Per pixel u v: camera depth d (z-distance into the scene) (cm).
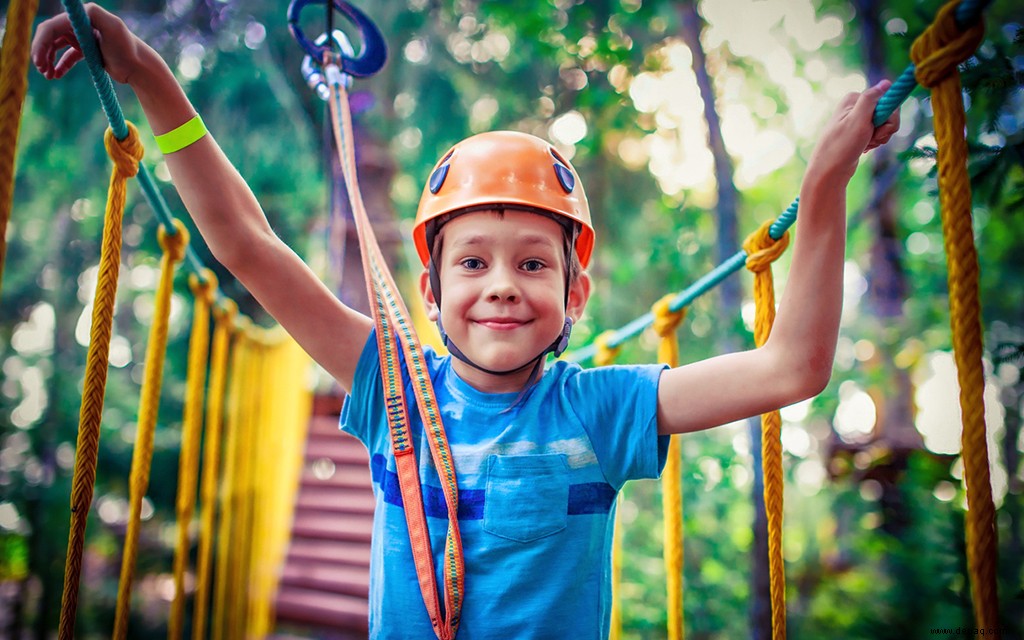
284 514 668
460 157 140
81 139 580
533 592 127
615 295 744
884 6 529
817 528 646
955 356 86
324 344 144
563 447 135
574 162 773
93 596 641
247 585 512
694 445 584
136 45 121
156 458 649
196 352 268
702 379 133
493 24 752
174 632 247
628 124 691
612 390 139
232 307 341
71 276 644
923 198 542
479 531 130
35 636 559
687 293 214
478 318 131
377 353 145
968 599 333
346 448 776
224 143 631
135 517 192
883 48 526
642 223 762
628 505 633
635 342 716
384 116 802
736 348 480
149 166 589
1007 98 199
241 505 455
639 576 566
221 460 632
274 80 639
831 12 677
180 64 636
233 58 643
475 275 133
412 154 833
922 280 552
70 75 558
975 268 86
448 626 125
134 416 676
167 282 207
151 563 655
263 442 524
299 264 141
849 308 682
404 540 132
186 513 257
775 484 159
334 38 170
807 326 120
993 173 197
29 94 554
